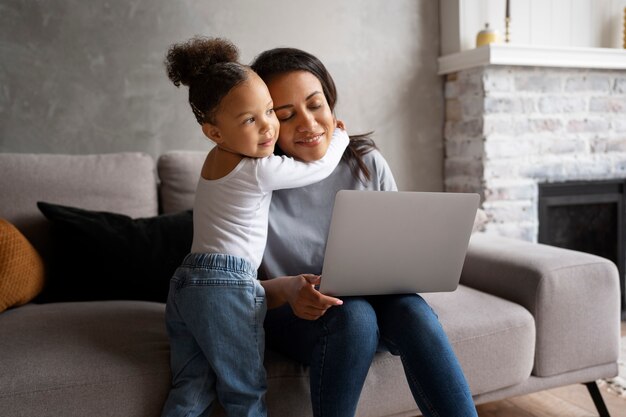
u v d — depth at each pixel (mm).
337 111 2611
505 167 2598
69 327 1359
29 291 1602
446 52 2729
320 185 1406
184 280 1188
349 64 2613
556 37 2789
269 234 1382
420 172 2801
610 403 1877
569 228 2881
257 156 1185
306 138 1264
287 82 1251
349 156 1432
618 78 2795
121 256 1678
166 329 1351
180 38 2357
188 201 1978
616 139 2818
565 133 2707
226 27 2418
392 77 2693
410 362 1161
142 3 2297
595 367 1718
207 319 1142
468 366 1482
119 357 1245
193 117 2410
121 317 1449
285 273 1404
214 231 1192
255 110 1147
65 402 1150
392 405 1411
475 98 2582
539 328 1617
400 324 1200
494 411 1855
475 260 1859
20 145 2197
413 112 2750
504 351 1528
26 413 1123
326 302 1152
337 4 2568
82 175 1880
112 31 2270
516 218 2654
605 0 2861
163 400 1224
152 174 2018
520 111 2602
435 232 1192
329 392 1147
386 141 2713
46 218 1796
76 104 2250
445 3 2693
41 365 1187
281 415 1294
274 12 2479
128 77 2305
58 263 1705
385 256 1181
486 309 1569
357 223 1111
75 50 2229
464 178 2703
